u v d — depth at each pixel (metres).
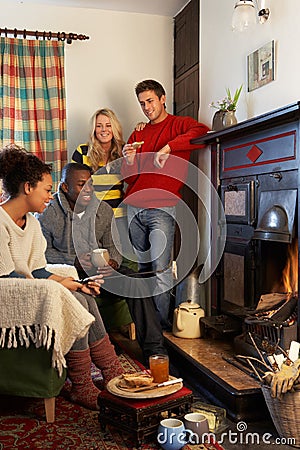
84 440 2.03
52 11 4.12
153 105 3.60
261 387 2.09
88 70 4.21
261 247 2.81
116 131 3.80
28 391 2.17
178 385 2.10
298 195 2.36
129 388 2.05
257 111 2.92
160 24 4.37
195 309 3.18
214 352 2.84
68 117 4.18
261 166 2.74
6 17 4.02
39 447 1.97
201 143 3.39
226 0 3.27
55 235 3.13
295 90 2.53
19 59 3.98
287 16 2.59
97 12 4.22
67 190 3.11
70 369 2.36
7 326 2.07
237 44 3.15
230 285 3.15
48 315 2.01
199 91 3.75
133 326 3.53
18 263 2.26
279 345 2.36
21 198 2.27
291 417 1.97
